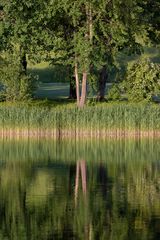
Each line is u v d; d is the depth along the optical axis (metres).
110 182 66.44
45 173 71.88
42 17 110.75
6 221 51.72
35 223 51.03
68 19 112.75
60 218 52.50
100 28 109.69
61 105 115.06
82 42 109.88
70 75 119.19
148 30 121.25
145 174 70.69
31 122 100.19
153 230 48.88
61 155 85.00
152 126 100.31
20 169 74.38
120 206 56.03
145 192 61.34
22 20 111.44
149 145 93.69
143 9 113.19
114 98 116.06
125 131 100.31
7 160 80.88
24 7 111.19
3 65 112.75
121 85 113.69
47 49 114.56
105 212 54.12
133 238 46.91
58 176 69.88
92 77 112.06
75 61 111.88
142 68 112.06
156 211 54.22
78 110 100.81
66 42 113.81
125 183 65.75
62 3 108.12
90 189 62.97
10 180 67.75
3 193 61.44
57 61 115.19
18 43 112.50
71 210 54.84
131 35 114.19
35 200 58.47
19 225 50.69
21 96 113.31
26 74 116.44
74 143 96.25
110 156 83.88
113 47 112.94
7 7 110.94
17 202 57.72
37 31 112.50
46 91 139.12
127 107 100.62
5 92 114.56
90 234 48.03
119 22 109.38
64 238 47.28
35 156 83.94
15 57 112.75
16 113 100.12
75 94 124.44
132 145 93.81
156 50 172.50
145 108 100.69
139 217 52.25
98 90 118.12
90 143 96.06
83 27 111.25
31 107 110.94
